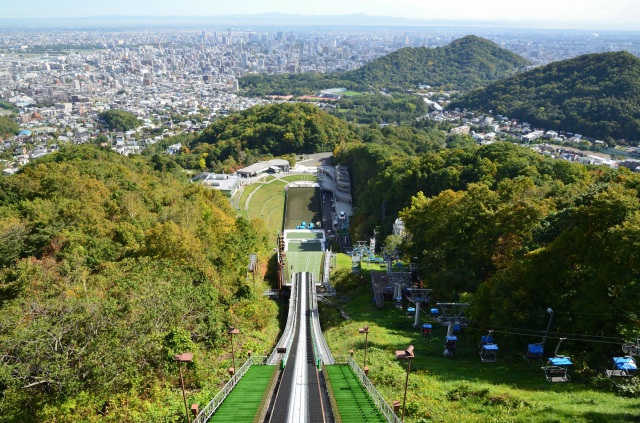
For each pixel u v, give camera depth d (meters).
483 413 33.12
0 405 30.91
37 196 89.50
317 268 101.56
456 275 62.91
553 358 39.69
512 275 49.47
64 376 32.94
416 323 62.09
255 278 84.38
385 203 124.19
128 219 77.50
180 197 99.44
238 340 55.88
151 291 45.06
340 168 176.75
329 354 51.81
